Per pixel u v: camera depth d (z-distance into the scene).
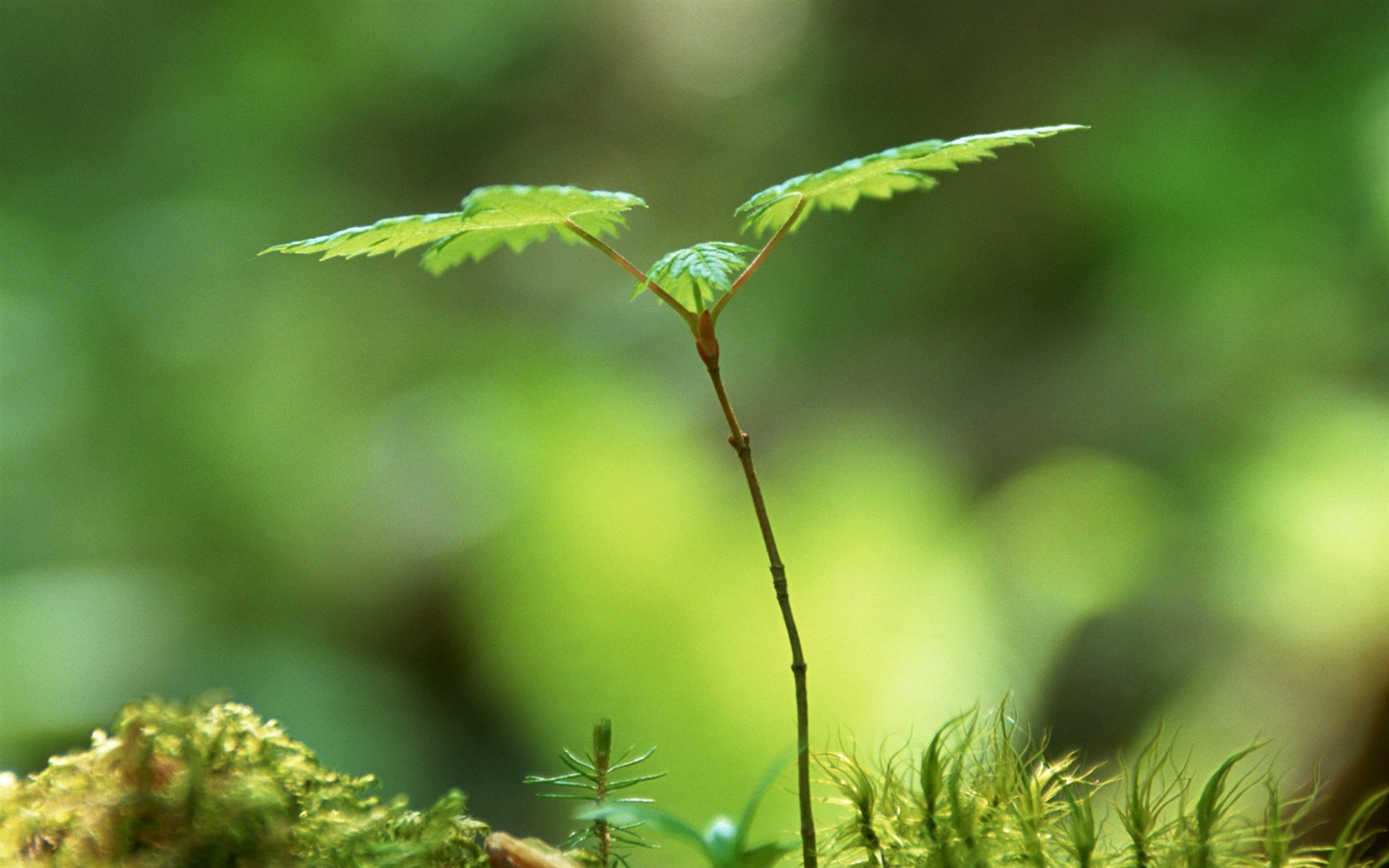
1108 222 7.90
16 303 8.93
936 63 8.98
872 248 9.02
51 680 6.27
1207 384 6.82
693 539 4.47
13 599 6.82
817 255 9.21
